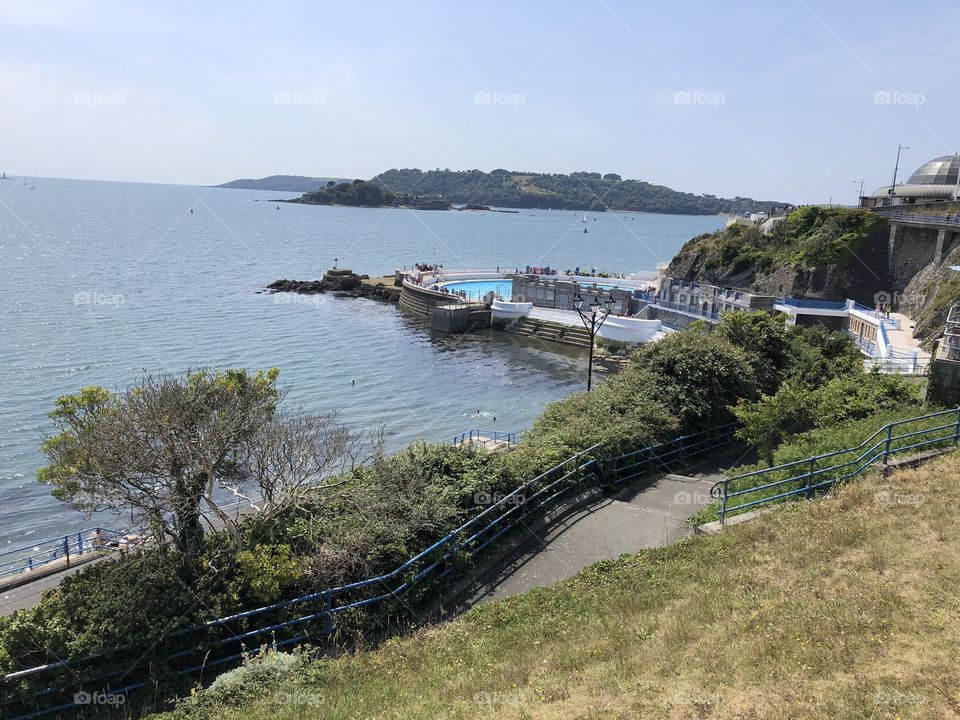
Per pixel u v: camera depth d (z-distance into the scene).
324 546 13.19
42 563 19.44
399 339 61.78
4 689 10.16
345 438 19.47
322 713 8.84
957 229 49.72
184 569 12.35
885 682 7.41
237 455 14.45
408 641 11.45
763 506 15.02
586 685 8.51
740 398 23.17
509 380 49.78
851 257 59.12
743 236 73.94
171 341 55.38
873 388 22.84
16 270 91.19
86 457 12.63
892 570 10.27
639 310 62.16
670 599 11.16
